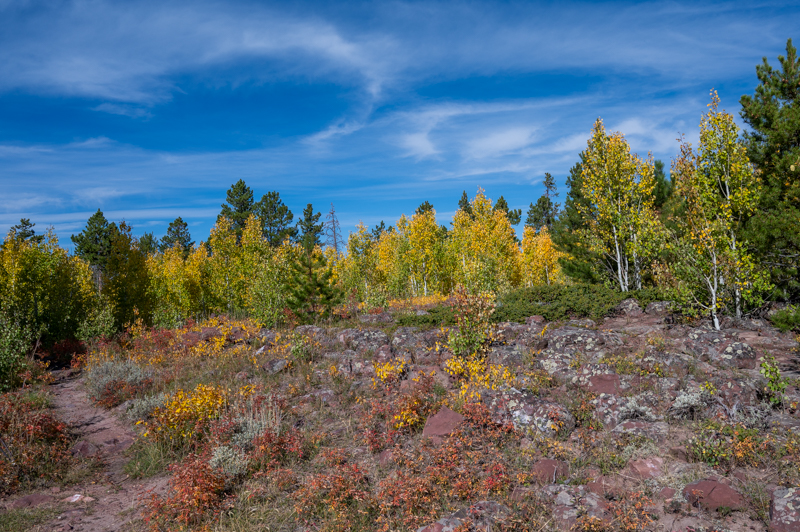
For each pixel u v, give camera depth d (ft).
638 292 59.47
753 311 46.26
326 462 21.62
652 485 17.13
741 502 15.31
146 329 68.59
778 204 38.29
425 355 38.14
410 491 17.25
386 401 28.73
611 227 72.08
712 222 46.93
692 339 36.86
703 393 23.20
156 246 205.77
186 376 39.93
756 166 45.83
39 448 24.07
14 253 65.21
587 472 18.51
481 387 27.84
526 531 14.74
